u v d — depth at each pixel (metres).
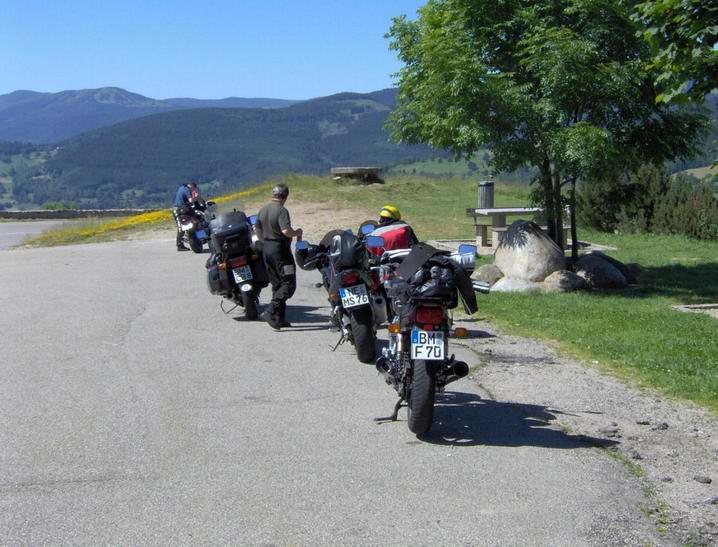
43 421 6.33
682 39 7.86
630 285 13.27
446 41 12.39
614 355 8.35
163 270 15.24
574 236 13.70
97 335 9.48
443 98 12.42
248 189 33.00
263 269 10.53
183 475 5.26
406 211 25.06
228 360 8.33
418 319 5.86
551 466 5.44
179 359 8.37
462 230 21.11
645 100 12.66
